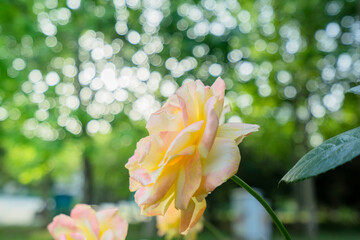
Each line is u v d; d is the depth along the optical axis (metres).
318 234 14.55
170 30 9.89
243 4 12.14
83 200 13.34
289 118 13.78
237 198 8.09
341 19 11.61
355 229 16.84
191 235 1.85
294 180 0.57
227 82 11.11
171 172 0.61
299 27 12.12
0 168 31.31
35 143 9.98
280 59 12.30
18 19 8.25
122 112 10.95
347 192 18.47
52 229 0.82
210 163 0.60
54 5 9.61
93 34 10.75
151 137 0.62
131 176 0.62
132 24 10.65
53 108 9.92
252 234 7.74
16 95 9.90
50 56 10.77
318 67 12.11
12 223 20.56
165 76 10.65
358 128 0.58
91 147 10.50
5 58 9.31
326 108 12.80
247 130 0.65
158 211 0.68
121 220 0.85
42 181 24.72
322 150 0.58
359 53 11.64
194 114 0.63
